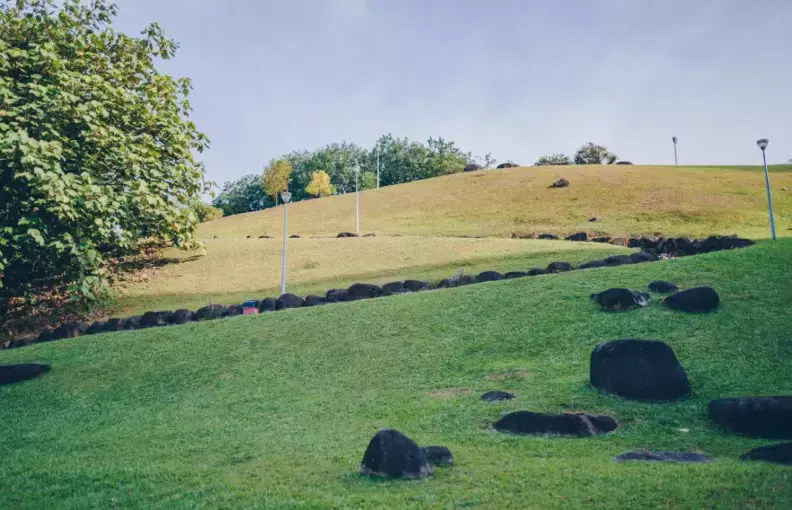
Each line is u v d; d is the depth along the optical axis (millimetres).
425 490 8305
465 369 16641
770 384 12938
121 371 20359
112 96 25578
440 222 66375
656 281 20781
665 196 65250
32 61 22969
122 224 26875
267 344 21203
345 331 21438
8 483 10586
